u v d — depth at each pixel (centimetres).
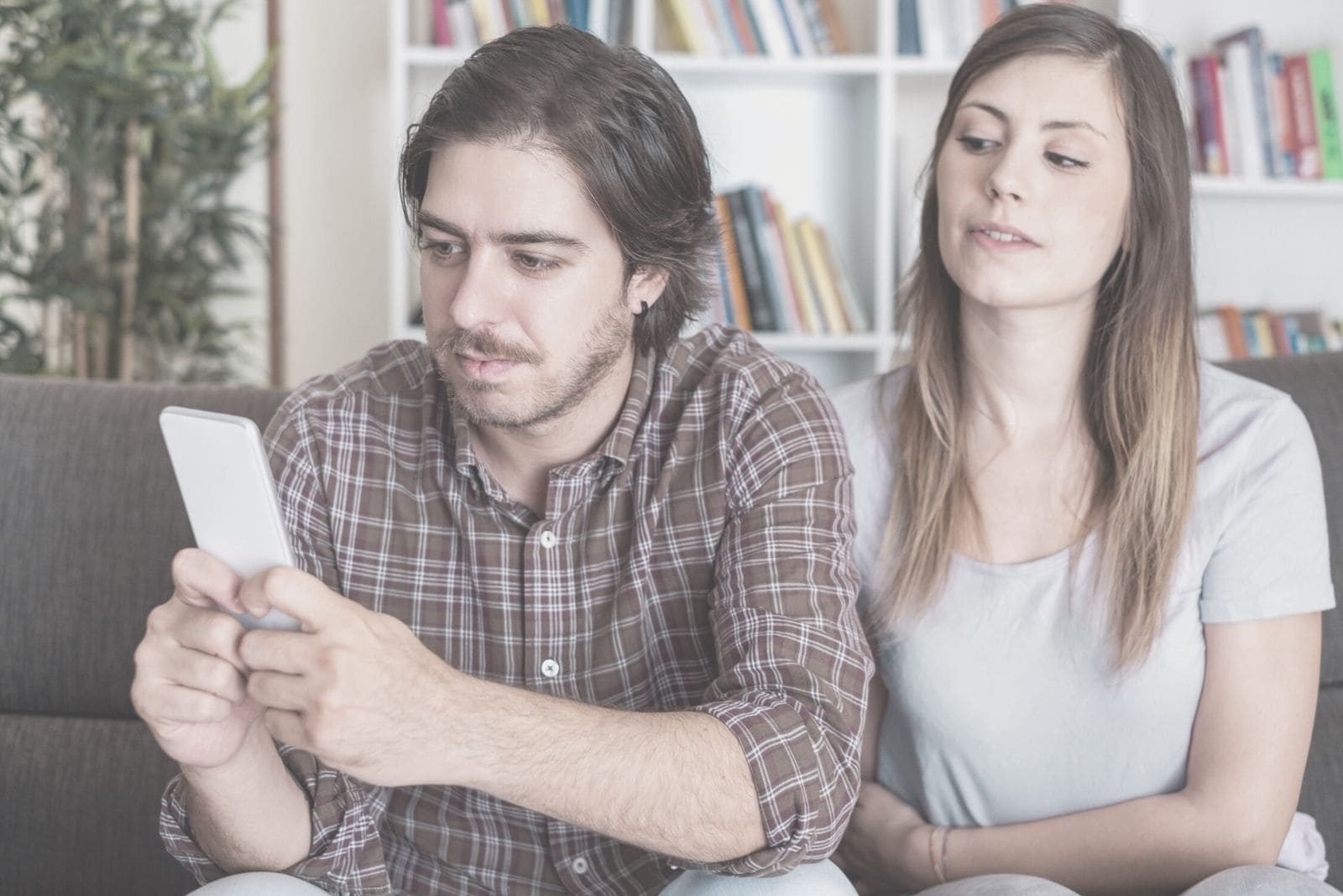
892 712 135
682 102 118
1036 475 132
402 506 123
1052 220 125
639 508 121
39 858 142
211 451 91
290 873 110
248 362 339
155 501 150
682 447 121
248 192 337
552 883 121
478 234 107
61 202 327
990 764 129
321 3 333
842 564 117
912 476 134
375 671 90
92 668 147
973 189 128
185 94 319
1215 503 126
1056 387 130
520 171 105
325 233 339
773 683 108
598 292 110
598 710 100
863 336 296
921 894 116
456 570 122
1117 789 126
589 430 119
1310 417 154
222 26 333
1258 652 124
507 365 108
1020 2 294
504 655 121
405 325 297
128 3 318
